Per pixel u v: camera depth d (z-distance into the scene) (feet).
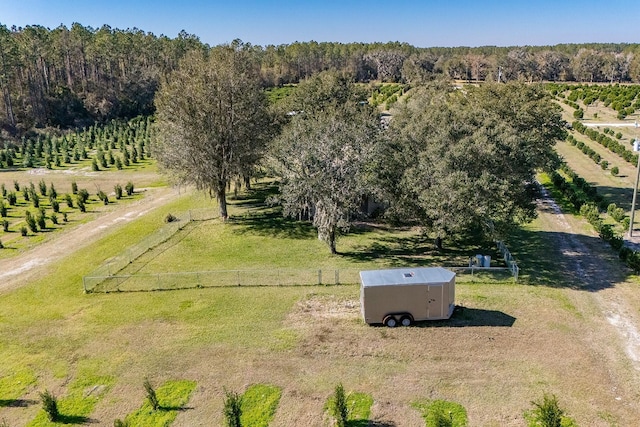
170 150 126.62
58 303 89.20
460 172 91.25
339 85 209.46
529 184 156.66
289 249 114.93
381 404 59.88
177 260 109.09
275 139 131.75
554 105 146.00
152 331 78.18
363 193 108.78
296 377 65.51
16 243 124.06
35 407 61.11
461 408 58.75
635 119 281.54
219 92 125.39
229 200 160.76
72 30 386.32
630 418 56.49
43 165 230.48
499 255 108.37
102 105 360.69
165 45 436.35
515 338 73.15
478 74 519.60
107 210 153.79
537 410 54.60
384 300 76.23
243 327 78.59
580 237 118.52
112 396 62.80
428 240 119.85
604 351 69.56
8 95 299.99
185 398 61.93
